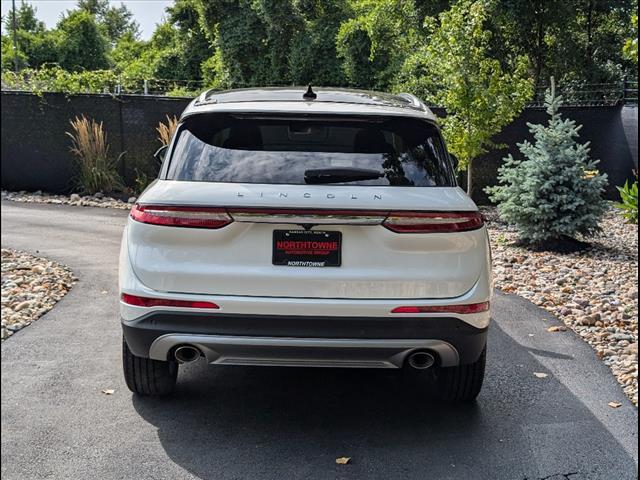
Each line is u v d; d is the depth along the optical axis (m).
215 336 3.37
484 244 3.56
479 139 11.38
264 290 3.36
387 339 3.38
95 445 3.51
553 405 4.13
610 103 14.45
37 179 15.52
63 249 9.11
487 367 4.81
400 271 3.39
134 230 3.49
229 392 4.29
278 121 3.71
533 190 9.54
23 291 6.78
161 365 3.93
